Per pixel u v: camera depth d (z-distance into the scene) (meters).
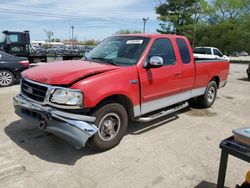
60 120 3.46
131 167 3.56
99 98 3.64
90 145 3.86
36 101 3.76
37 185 3.08
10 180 3.16
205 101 6.60
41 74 3.86
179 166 3.64
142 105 4.45
